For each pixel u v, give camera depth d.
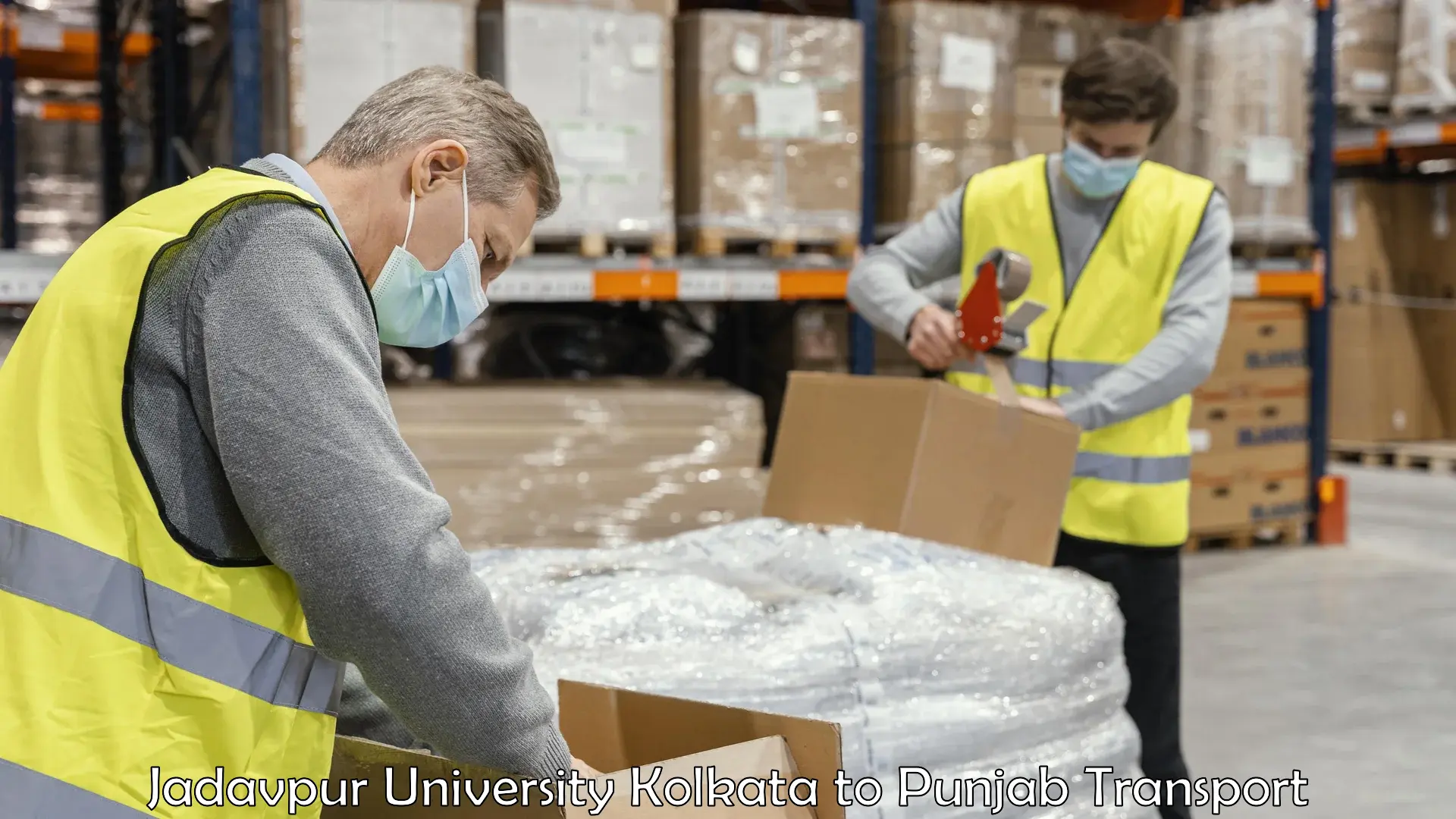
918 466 2.20
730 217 4.38
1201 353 2.59
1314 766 3.42
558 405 4.07
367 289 1.25
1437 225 8.09
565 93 4.07
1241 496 5.98
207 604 1.17
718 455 4.20
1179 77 5.62
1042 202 2.76
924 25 4.76
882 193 4.98
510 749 1.23
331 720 1.26
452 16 3.88
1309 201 6.07
